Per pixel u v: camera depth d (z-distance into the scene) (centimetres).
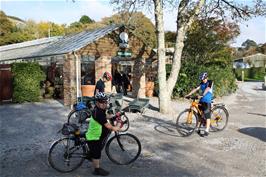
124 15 1697
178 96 1948
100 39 1745
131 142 701
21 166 670
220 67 2495
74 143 630
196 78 1914
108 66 1789
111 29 1803
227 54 2839
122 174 620
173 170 643
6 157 734
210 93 945
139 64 2002
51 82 2025
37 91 1811
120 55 1853
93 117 610
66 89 1636
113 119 812
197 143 860
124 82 2177
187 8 1472
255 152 771
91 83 2038
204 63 2689
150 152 773
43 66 2081
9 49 3512
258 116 1341
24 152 776
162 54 1397
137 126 1098
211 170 641
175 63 1440
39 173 627
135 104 1383
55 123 1153
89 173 625
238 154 754
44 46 2534
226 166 666
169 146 830
